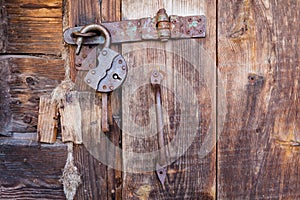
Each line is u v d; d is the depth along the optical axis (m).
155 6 0.89
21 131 0.92
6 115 0.91
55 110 0.90
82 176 0.91
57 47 0.91
